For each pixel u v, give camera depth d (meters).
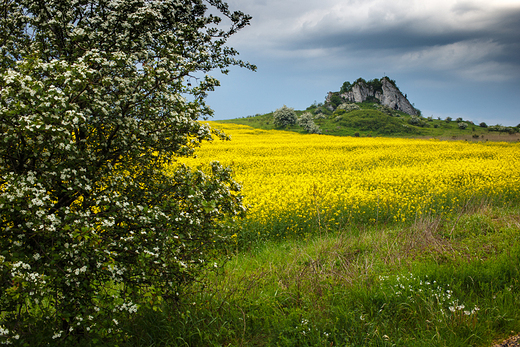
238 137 46.19
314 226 8.96
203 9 5.76
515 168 16.73
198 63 5.20
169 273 3.72
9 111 2.91
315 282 5.12
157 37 4.84
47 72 3.53
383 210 10.03
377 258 5.89
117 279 3.43
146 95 3.98
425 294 4.57
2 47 4.14
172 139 4.17
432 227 7.22
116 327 3.45
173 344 3.89
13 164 3.45
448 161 21.34
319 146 30.80
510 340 3.76
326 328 4.07
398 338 3.84
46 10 4.43
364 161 22.06
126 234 3.65
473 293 4.65
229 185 4.67
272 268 5.97
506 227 6.98
